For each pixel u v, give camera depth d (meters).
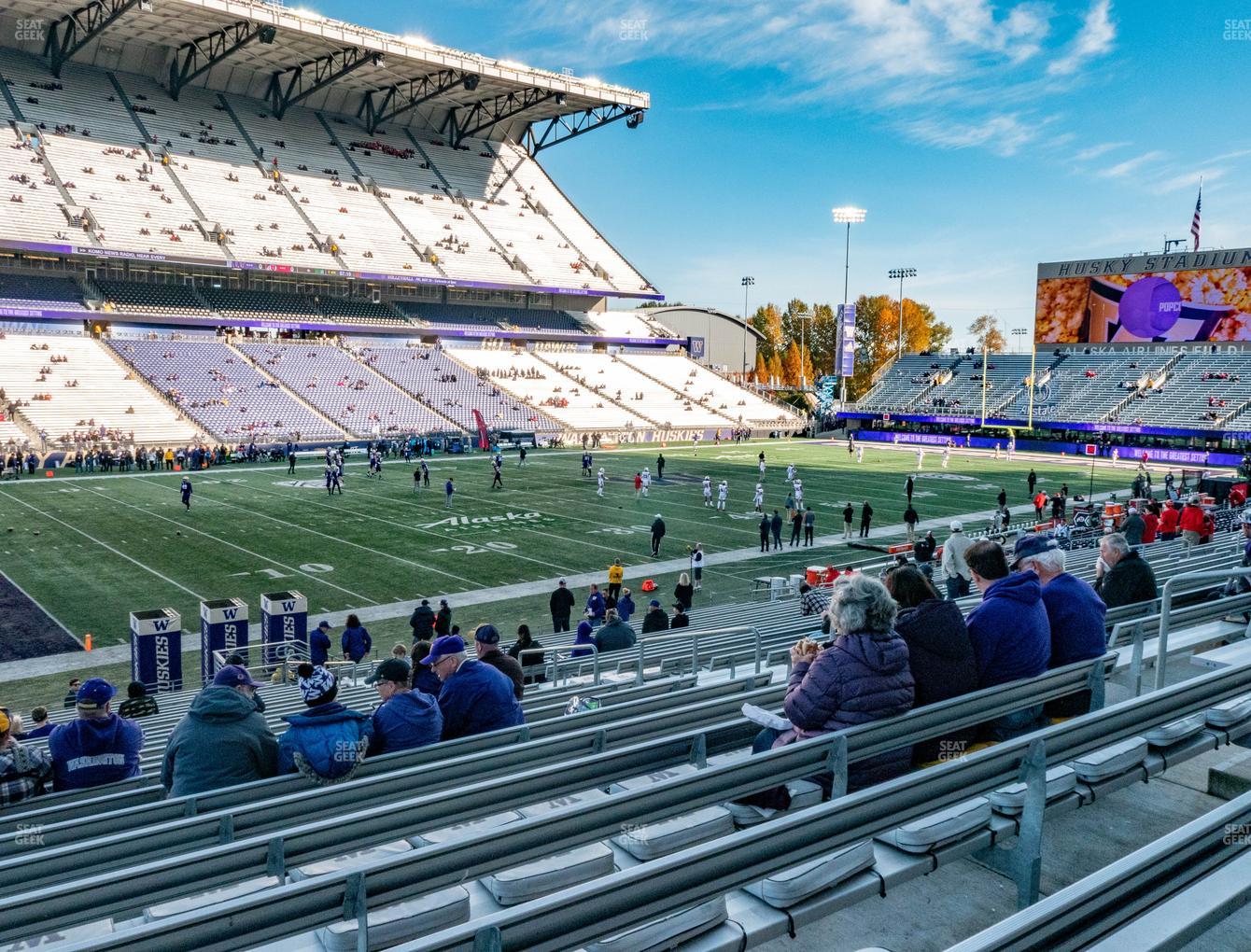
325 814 3.57
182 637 19.50
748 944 2.75
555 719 5.03
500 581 24.38
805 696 3.65
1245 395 57.22
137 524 30.59
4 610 20.88
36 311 54.28
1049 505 37.66
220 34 64.69
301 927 2.37
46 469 43.81
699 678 9.36
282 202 67.62
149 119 67.69
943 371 74.69
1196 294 48.84
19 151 59.28
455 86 76.75
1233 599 6.11
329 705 4.25
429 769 3.77
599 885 2.24
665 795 2.89
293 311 65.25
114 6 58.81
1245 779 4.33
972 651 4.07
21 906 2.41
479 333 72.31
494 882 2.99
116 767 5.44
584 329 80.00
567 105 83.19
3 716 5.16
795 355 109.88
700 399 73.62
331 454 38.50
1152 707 3.73
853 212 73.88
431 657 5.25
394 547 27.95
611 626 12.86
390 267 67.19
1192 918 2.07
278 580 23.92
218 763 4.30
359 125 81.00
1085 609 4.65
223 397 53.66
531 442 59.25
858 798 2.83
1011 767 3.34
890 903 3.51
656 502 37.31
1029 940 2.09
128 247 56.59
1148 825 4.14
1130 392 62.53
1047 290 54.34
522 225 80.38
